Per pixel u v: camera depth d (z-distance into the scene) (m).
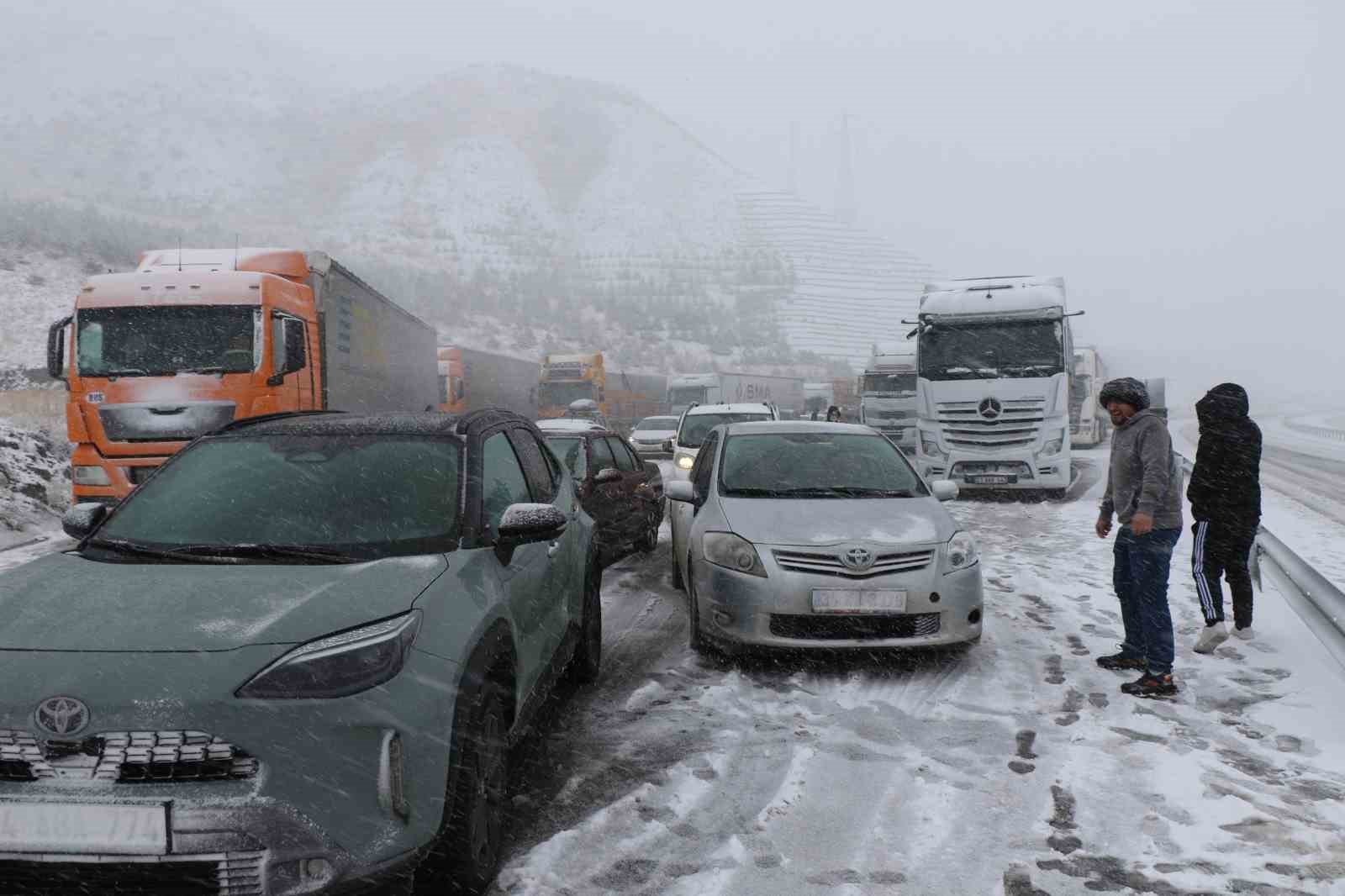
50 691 2.29
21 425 17.02
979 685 5.01
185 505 3.40
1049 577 8.07
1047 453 13.99
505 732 3.21
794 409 43.69
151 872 2.25
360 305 13.30
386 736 2.44
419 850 2.48
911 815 3.43
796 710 4.62
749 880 2.96
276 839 2.27
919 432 14.65
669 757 4.00
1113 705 4.65
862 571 5.12
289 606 2.62
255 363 9.76
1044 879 2.96
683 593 7.61
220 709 2.30
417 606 2.74
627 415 34.12
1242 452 5.46
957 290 14.80
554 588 4.18
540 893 2.88
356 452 3.65
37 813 2.26
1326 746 4.09
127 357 9.63
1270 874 2.98
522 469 4.29
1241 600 5.80
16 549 9.41
